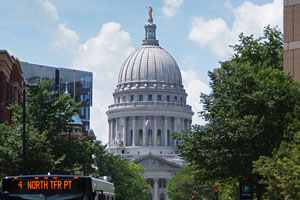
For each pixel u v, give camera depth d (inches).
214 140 2598.4
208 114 2704.2
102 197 1454.2
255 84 2632.9
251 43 3189.0
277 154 2245.3
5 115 3713.1
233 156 2573.8
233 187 3794.3
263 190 2650.1
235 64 2883.9
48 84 3329.2
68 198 1392.7
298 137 2177.7
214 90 2785.4
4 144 2974.9
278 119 2573.8
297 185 2100.1
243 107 2610.7
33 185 1393.9
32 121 3235.7
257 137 2508.6
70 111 3344.0
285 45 2800.2
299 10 2768.2
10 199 1390.3
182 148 2723.9
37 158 2942.9
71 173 3275.1
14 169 2970.0
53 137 3277.6
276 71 2682.1
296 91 2551.7
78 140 3472.0
